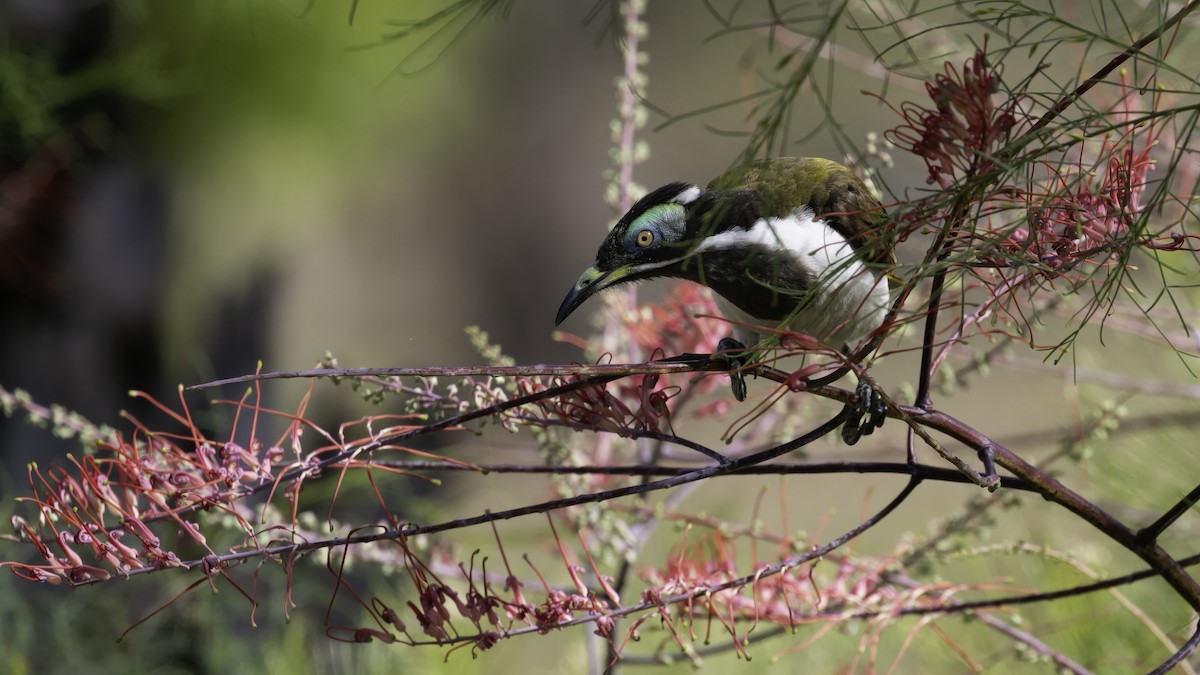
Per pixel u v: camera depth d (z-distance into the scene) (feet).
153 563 17.66
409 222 52.24
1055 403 34.91
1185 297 30.86
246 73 37.91
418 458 36.01
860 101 52.95
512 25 57.88
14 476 37.60
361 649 31.35
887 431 36.68
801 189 22.95
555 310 57.52
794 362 32.48
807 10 39.34
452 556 27.25
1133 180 18.51
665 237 23.25
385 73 39.09
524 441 32.35
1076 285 18.21
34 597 32.99
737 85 62.13
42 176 38.83
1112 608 28.04
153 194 40.04
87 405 39.40
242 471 18.37
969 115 17.07
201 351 40.96
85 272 39.42
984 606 21.71
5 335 38.93
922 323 31.30
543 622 18.34
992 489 17.15
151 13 37.47
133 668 31.91
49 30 37.60
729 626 20.35
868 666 22.53
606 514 25.20
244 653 32.19
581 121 59.67
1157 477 30.17
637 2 29.60
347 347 49.39
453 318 54.19
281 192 41.37
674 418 29.27
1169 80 28.17
